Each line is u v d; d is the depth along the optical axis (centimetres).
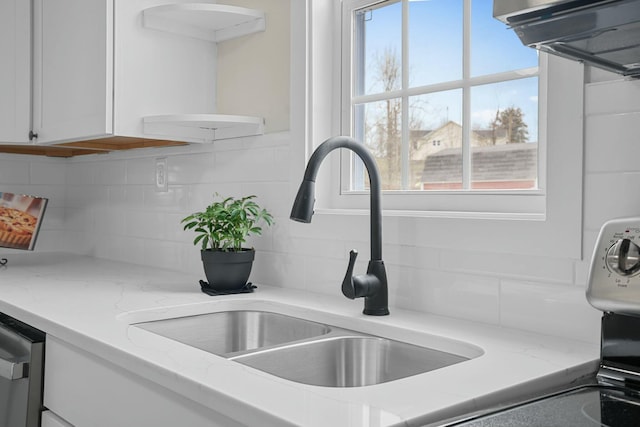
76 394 125
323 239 169
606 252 94
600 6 76
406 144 164
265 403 79
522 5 80
